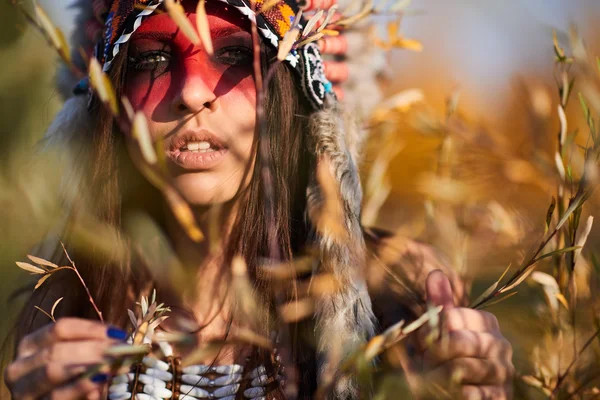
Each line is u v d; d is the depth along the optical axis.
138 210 1.45
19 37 1.48
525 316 1.25
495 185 1.34
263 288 1.34
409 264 1.50
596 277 1.19
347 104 1.55
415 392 1.09
